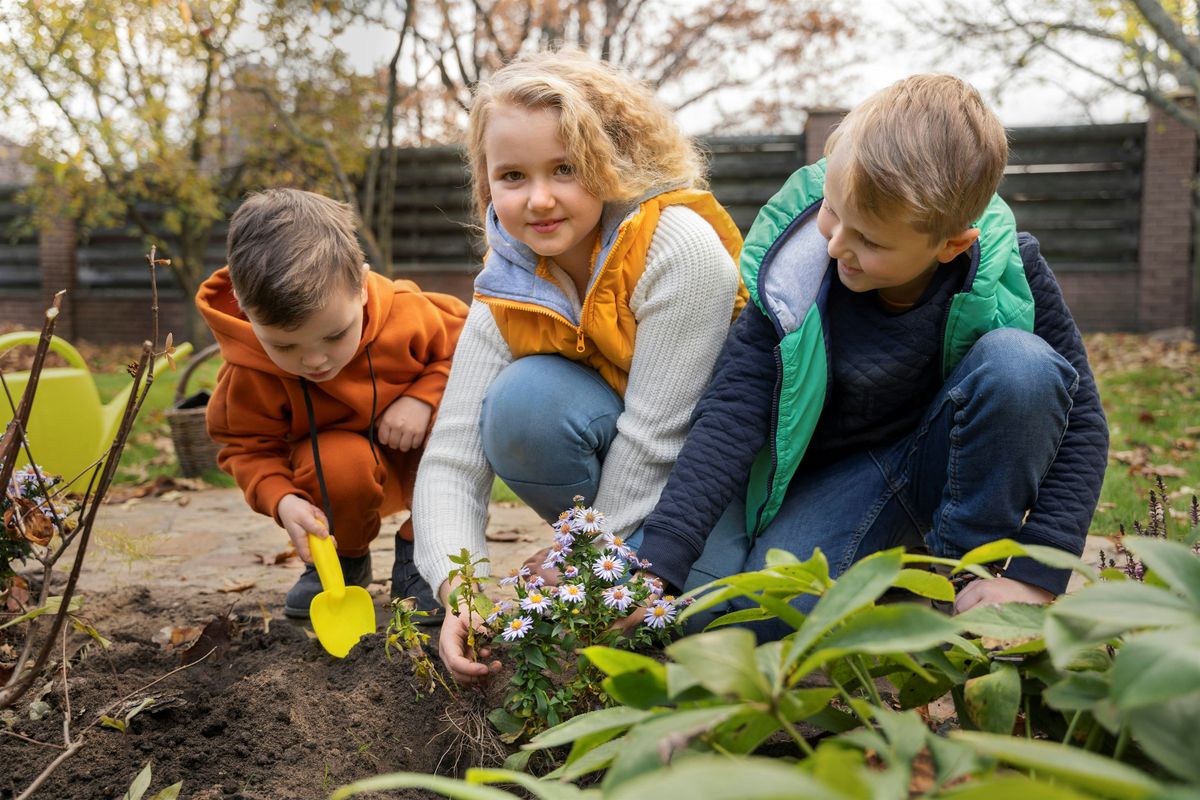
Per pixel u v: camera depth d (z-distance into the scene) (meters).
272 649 1.84
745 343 1.65
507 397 1.71
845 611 0.85
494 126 1.60
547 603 1.31
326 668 1.71
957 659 1.13
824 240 1.66
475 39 10.44
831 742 0.84
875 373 1.63
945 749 0.81
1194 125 6.78
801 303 1.60
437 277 9.76
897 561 0.88
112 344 10.79
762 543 1.71
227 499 3.55
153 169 9.02
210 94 9.16
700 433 1.60
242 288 1.68
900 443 1.71
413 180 9.61
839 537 1.68
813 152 9.14
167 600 2.19
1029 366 1.41
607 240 1.69
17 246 11.15
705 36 12.41
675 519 1.52
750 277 1.67
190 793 1.32
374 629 1.79
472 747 1.42
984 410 1.43
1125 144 8.83
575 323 1.73
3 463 1.20
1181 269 8.80
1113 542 2.37
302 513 1.87
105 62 7.97
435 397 2.05
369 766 1.40
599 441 1.74
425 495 1.75
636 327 1.73
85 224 9.90
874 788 0.67
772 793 0.54
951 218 1.38
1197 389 5.48
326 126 9.45
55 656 1.70
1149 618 0.79
